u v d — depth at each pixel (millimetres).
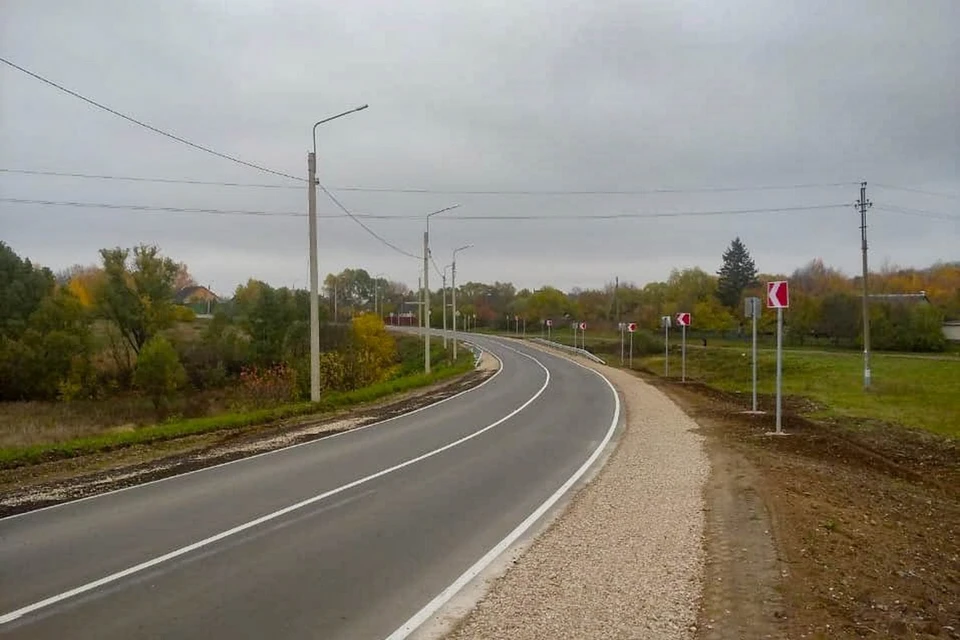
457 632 5543
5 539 8211
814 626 5664
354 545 7957
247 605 6129
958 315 68312
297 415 21438
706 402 26266
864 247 35875
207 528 8672
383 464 13234
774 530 8391
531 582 6633
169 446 15695
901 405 28141
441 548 7832
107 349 49656
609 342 79000
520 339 88375
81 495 10664
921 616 6312
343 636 5488
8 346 45500
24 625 5703
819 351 58344
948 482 15516
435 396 28250
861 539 8859
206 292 119375
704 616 5809
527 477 11984
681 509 9445
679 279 81188
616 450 14828
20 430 32281
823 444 16812
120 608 6059
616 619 5746
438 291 128500
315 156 22812
